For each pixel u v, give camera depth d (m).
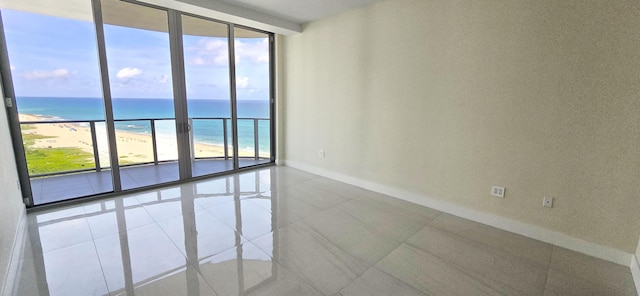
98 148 4.55
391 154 3.70
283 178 4.54
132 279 1.96
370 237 2.64
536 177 2.56
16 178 2.79
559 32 2.31
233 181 4.35
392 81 3.55
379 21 3.58
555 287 1.94
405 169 3.57
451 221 3.00
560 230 2.48
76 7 3.36
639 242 2.10
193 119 5.33
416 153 3.43
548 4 2.34
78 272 2.02
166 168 4.96
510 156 2.70
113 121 3.48
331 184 4.25
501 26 2.61
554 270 2.13
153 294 1.81
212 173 4.59
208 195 3.71
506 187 2.76
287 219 3.01
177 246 2.41
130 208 3.21
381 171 3.85
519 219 2.71
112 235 2.58
